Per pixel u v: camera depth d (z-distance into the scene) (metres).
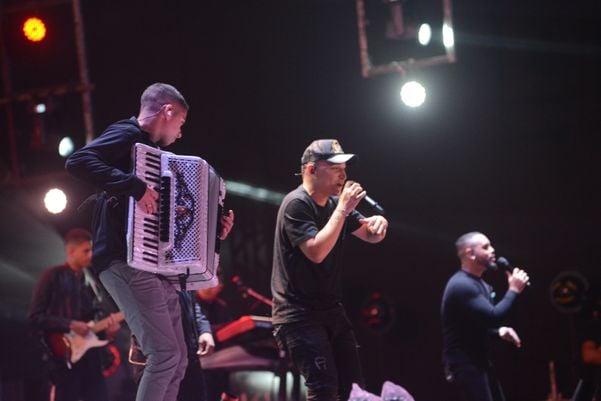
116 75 14.59
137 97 14.55
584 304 11.31
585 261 12.92
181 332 5.12
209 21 14.51
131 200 4.66
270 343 8.02
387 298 13.08
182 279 4.91
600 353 7.98
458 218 13.66
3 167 12.05
